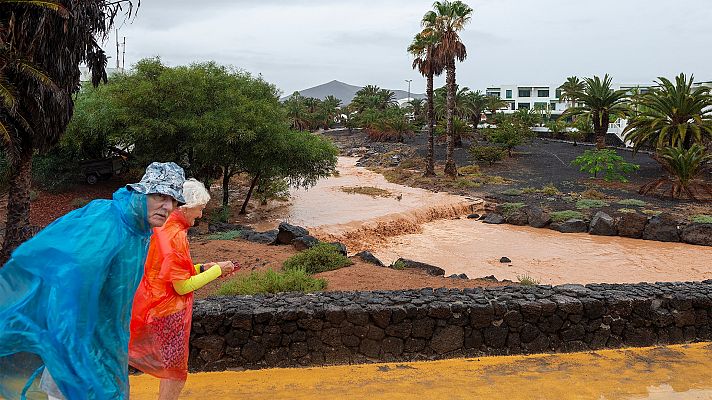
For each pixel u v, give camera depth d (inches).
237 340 205.5
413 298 226.7
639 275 760.3
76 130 1097.4
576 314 228.2
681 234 975.0
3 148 504.7
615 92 1913.1
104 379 107.5
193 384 189.9
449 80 1716.3
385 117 3181.6
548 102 4224.9
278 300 221.0
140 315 137.6
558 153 2094.0
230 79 1090.7
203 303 214.7
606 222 1033.5
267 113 1053.2
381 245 952.3
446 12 1702.8
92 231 108.9
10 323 103.3
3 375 104.9
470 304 220.4
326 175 1159.6
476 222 1169.4
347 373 201.2
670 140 1476.4
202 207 144.1
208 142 988.6
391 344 215.2
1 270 106.2
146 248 118.1
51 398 104.1
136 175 1182.3
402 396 179.8
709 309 240.7
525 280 498.3
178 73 1019.9
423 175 1743.4
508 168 1796.3
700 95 1451.8
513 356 221.3
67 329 103.0
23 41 458.9
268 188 1217.4
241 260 579.8
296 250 636.1
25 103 474.6
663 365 210.2
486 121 3191.4
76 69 517.7
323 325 210.8
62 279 104.4
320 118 4261.8
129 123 1023.0
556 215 1108.5
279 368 207.2
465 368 206.8
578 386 189.2
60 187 1149.7
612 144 2596.0
